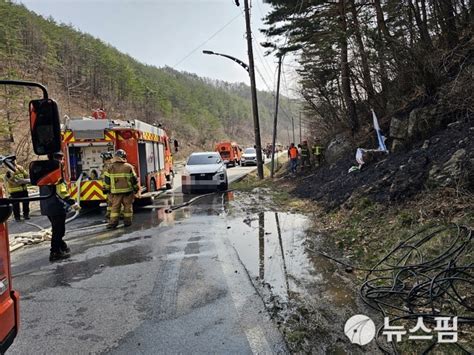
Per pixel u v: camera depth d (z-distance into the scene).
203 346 3.52
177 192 16.53
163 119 79.06
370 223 6.94
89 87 76.50
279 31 16.92
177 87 104.38
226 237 7.80
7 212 2.38
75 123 10.98
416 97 10.09
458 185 5.85
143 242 7.69
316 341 3.55
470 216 5.17
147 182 12.52
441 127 8.36
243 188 16.73
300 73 18.52
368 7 12.12
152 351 3.47
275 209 10.99
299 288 4.84
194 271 5.70
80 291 5.10
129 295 4.86
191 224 9.31
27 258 6.94
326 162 17.19
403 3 9.69
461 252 4.54
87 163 11.31
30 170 2.63
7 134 41.16
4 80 2.63
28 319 4.27
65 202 6.81
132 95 79.94
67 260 6.65
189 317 4.14
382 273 5.01
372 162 10.35
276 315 4.12
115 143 11.05
